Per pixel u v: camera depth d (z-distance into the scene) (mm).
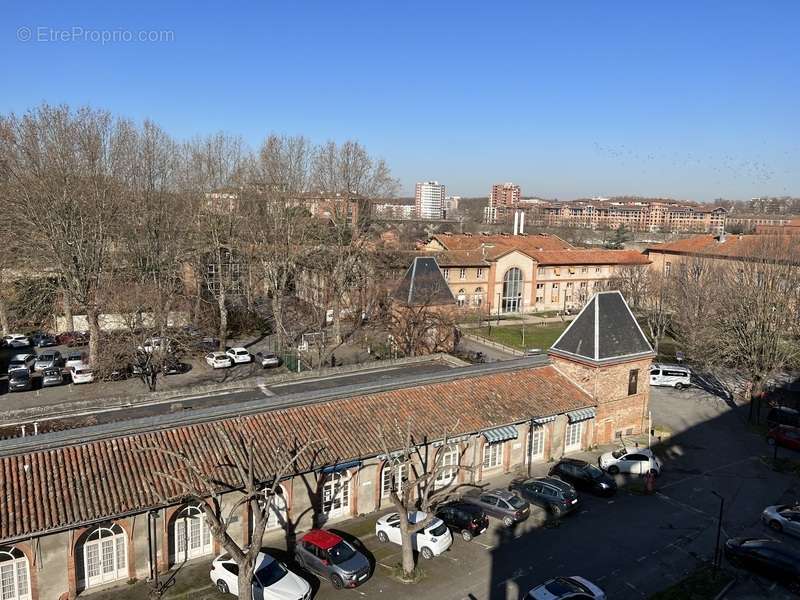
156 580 29219
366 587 29484
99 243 67125
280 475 26281
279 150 83312
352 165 81688
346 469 34500
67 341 80688
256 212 80188
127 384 63906
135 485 28500
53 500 26734
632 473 43219
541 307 110312
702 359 69875
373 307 76562
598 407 46750
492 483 40625
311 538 30656
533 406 42469
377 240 88562
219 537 24734
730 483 42469
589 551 33281
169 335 63281
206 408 33625
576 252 114062
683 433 51938
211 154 84375
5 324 81875
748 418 55906
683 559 32750
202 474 29734
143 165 78500
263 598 27109
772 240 73688
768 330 55750
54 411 36781
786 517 35875
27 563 26594
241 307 90500
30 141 64500
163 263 78312
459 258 101375
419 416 38094
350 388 37906
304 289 91938
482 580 30297
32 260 72875
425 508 30328
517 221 135500
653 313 86312
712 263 86062
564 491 37375
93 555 28281
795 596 29641
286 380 43969
